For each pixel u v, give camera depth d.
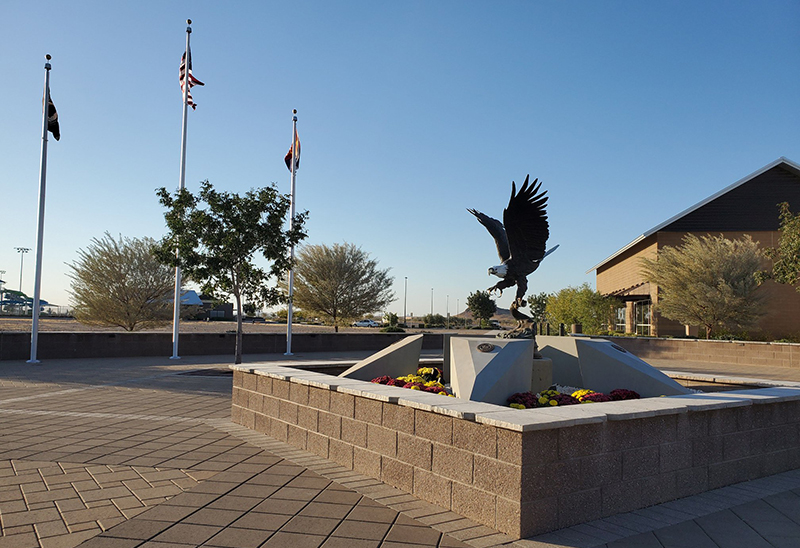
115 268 28.02
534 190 8.70
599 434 4.96
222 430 8.45
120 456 6.82
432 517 4.88
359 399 6.32
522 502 4.40
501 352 7.60
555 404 6.95
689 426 5.72
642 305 34.66
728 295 23.58
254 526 4.62
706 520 4.91
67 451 7.04
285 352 25.25
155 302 28.91
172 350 22.78
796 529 4.70
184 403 11.01
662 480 5.43
